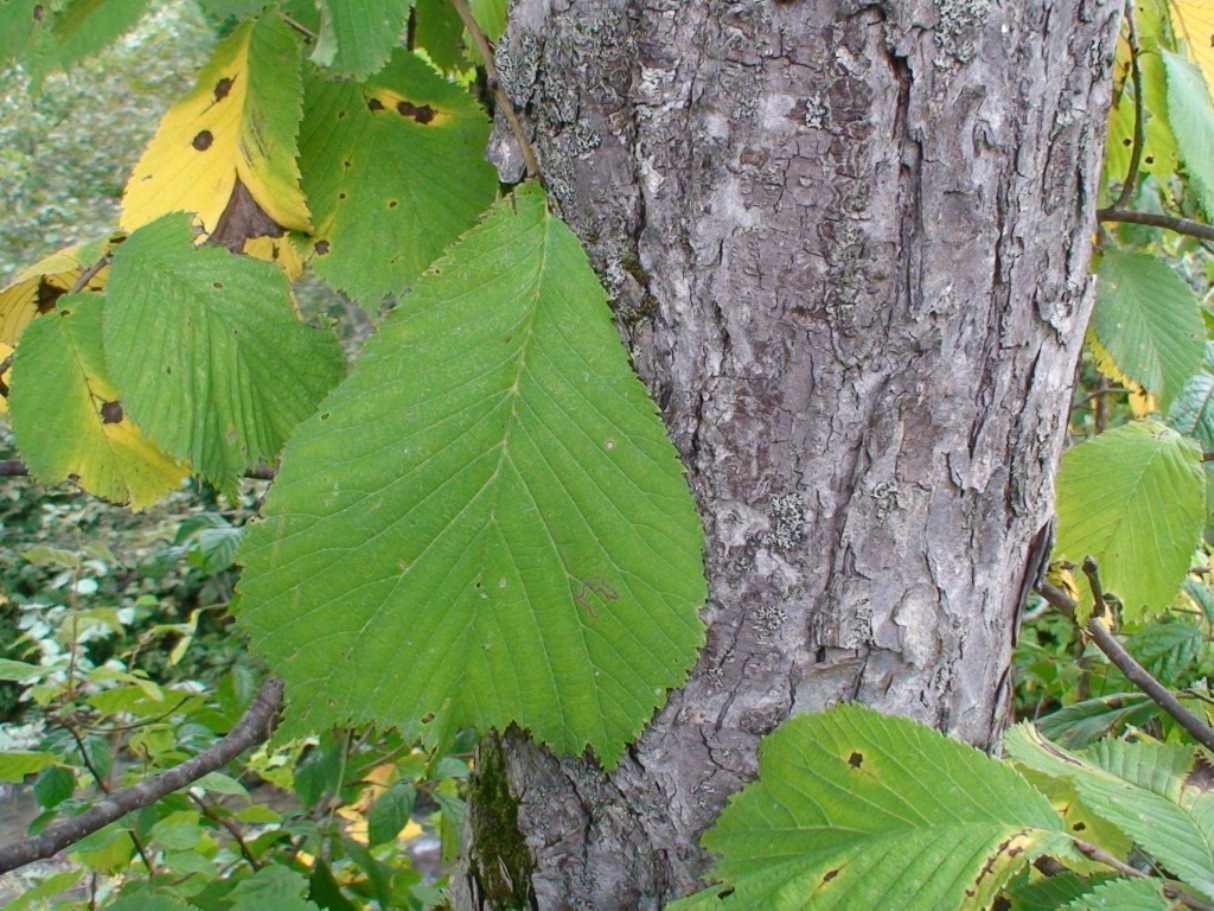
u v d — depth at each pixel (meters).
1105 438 0.46
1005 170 0.35
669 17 0.34
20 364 0.38
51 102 2.18
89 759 0.60
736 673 0.38
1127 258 0.48
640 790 0.40
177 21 2.13
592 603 0.35
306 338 0.38
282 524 0.35
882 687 0.39
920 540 0.38
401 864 0.83
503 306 0.36
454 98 0.41
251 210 0.40
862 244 0.35
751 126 0.34
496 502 0.35
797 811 0.36
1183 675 0.68
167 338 0.37
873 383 0.36
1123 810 0.36
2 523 1.88
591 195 0.37
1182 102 0.43
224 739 0.42
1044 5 0.34
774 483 0.37
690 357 0.37
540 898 0.42
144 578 1.88
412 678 0.35
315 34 0.39
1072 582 0.53
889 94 0.34
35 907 0.73
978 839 0.34
